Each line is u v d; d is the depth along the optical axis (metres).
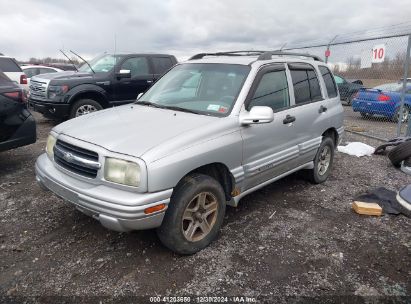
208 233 3.58
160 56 10.11
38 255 3.46
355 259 3.52
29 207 4.48
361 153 7.43
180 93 4.40
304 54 5.28
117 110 4.27
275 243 3.76
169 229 3.24
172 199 3.21
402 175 6.13
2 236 3.79
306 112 4.80
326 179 5.75
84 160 3.21
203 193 3.43
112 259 3.40
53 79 8.66
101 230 3.92
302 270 3.32
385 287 3.12
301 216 4.41
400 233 4.06
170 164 3.04
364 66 9.26
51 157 3.73
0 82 5.49
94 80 8.93
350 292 3.04
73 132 3.54
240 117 3.76
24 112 5.69
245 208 4.61
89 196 3.08
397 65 10.05
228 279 3.16
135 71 9.60
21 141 5.66
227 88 4.04
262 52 4.91
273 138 4.21
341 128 5.85
